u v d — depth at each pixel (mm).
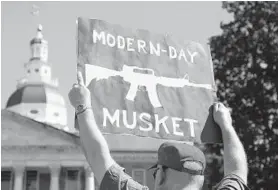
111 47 3457
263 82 26109
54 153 46312
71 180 45875
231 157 2600
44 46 104875
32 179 46062
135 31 3584
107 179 2301
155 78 3562
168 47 3705
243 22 27219
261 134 25172
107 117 3305
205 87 3742
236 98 26266
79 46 3354
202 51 3846
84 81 3301
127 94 3410
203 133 3547
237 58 26641
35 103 90125
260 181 24141
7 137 46344
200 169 2223
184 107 3584
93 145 2434
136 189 2254
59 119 90438
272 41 26438
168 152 2227
